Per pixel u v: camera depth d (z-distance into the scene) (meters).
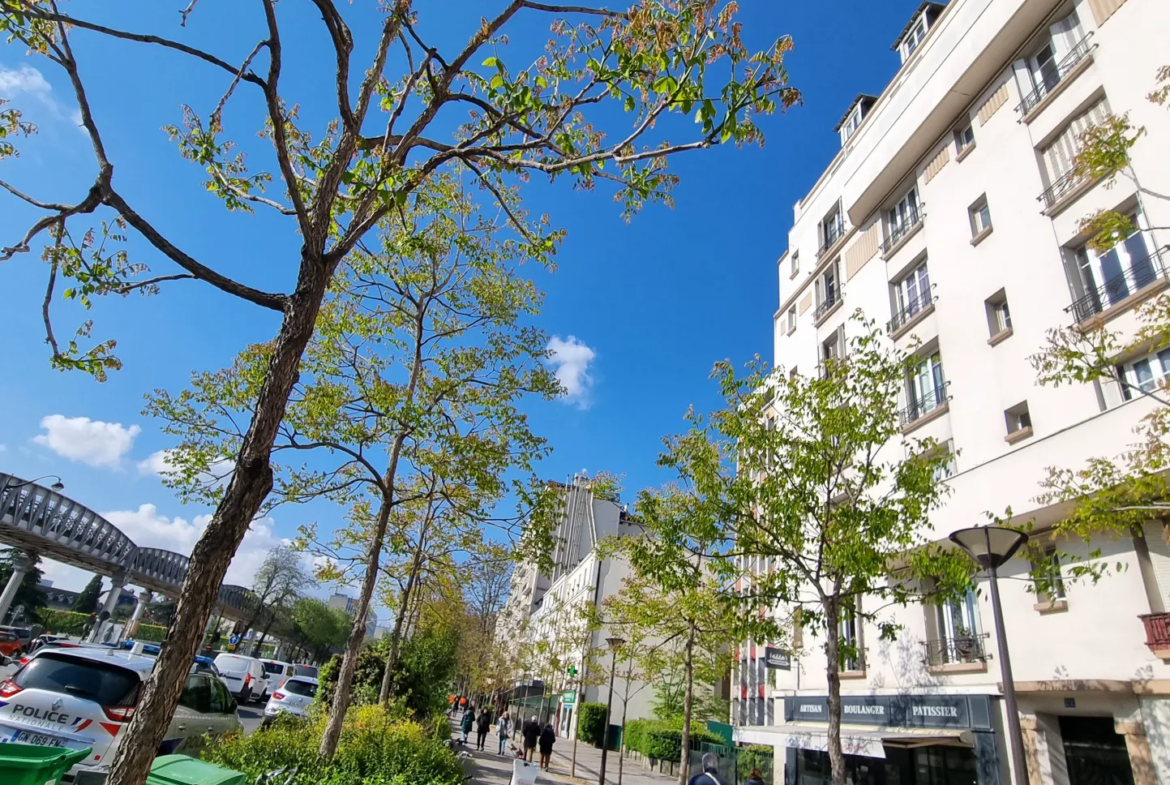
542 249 6.73
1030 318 13.27
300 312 3.99
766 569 17.89
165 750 8.45
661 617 17.91
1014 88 15.03
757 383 12.45
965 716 12.33
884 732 13.63
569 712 43.69
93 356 5.04
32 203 3.81
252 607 61.66
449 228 11.68
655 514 12.91
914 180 18.38
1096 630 10.62
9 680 7.36
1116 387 11.36
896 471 11.49
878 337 18.66
